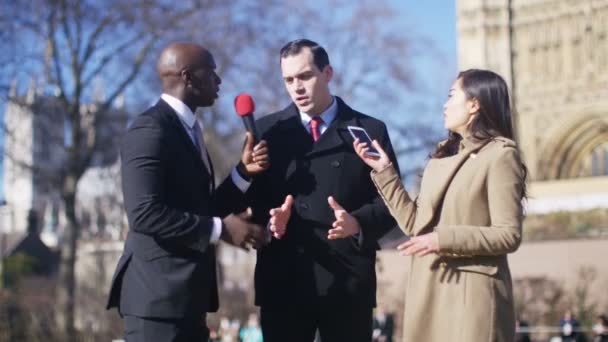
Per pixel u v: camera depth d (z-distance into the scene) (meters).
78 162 25.20
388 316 20.34
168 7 23.83
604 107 41.16
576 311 25.50
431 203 4.11
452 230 3.87
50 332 22.80
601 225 30.52
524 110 43.44
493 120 4.09
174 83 4.45
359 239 4.73
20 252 38.00
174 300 4.18
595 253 27.12
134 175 4.16
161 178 4.20
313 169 4.85
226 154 30.14
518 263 28.38
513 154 3.98
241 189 4.79
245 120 4.77
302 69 4.86
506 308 3.97
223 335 20.58
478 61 44.38
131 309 4.23
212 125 27.95
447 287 4.00
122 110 25.38
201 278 4.28
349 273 4.77
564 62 42.66
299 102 4.90
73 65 24.22
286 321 4.81
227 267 40.38
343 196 4.84
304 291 4.76
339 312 4.78
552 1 43.19
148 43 24.12
